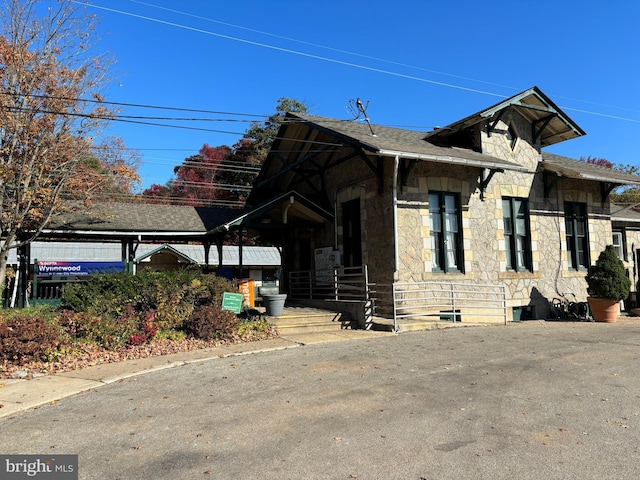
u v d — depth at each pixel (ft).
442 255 48.06
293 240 64.75
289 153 62.85
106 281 36.45
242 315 42.29
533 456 14.48
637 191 123.85
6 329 28.73
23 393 23.18
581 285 57.88
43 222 50.01
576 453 14.69
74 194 54.95
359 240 51.13
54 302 58.44
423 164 47.52
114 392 23.20
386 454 14.76
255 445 15.74
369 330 42.39
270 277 108.27
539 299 53.83
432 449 15.10
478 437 16.08
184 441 16.28
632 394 21.18
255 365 28.50
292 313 45.47
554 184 56.29
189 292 38.91
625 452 14.74
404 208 45.93
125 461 14.69
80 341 32.17
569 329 42.45
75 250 86.79
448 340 36.19
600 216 61.52
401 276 44.98
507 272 51.80
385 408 19.42
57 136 51.13
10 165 47.60
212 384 24.23
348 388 22.63
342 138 45.73
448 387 22.53
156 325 35.63
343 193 53.52
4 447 16.14
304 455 14.80
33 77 48.93
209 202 135.44
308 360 29.53
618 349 31.99
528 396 20.93
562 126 56.95
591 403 19.88
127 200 96.27
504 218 53.52
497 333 39.78
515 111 55.72
